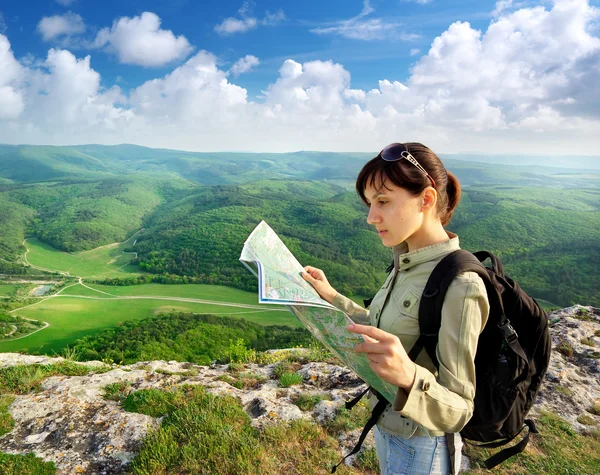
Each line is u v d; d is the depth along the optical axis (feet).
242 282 526.98
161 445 11.84
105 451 11.80
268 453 12.34
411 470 4.56
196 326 286.66
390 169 4.19
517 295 4.75
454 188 4.69
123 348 239.09
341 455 12.57
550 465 12.49
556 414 15.15
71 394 14.49
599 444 13.69
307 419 14.17
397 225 4.35
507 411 4.47
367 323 5.65
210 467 11.53
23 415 13.20
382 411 4.86
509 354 4.58
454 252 4.30
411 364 3.43
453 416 3.56
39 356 18.44
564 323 23.25
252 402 15.03
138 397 14.35
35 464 11.05
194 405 13.83
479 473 12.20
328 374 18.31
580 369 18.48
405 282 4.53
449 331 3.80
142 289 513.04
